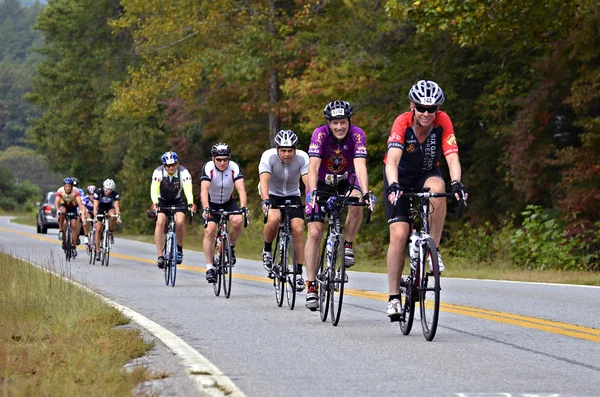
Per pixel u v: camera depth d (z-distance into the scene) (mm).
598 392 15141
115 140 131000
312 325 23875
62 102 145750
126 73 130000
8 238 92000
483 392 15133
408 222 21906
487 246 58531
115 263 54250
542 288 34875
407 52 74250
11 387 14523
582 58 58531
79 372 15828
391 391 15227
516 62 69375
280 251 28688
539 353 19031
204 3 86625
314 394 15008
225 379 16031
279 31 82812
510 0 54719
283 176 28797
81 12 135500
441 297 31047
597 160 57594
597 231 55469
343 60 73000
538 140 63250
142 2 91188
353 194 24766
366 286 36125
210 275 33094
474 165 72750
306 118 86500
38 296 26859
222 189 33906
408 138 21344
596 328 22797
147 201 119938
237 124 100812
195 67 89812
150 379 15984
